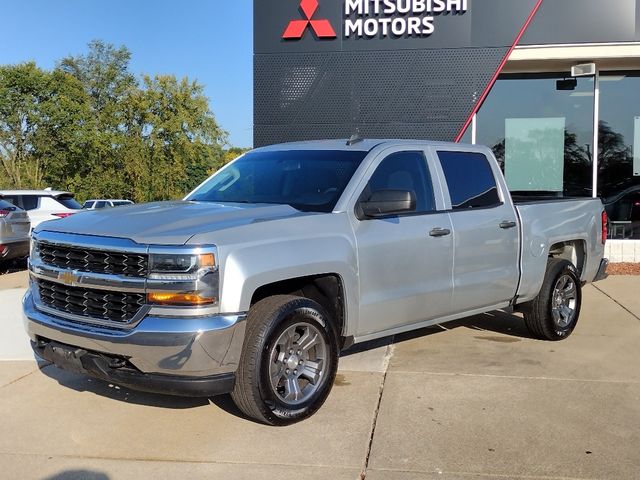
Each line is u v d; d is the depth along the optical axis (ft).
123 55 185.37
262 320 13.74
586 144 41.19
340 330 15.70
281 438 13.91
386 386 17.12
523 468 12.47
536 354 20.21
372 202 16.14
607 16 36.09
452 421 14.73
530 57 36.70
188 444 13.69
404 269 16.75
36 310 14.97
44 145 142.72
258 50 37.86
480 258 18.92
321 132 37.91
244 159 19.77
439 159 18.78
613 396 16.31
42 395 16.79
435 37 36.78
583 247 23.59
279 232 14.23
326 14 37.24
